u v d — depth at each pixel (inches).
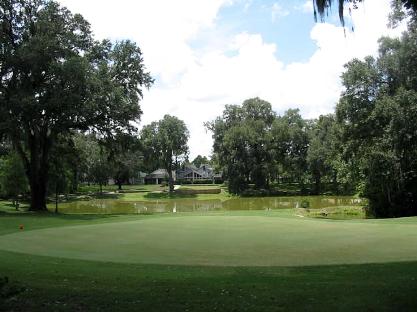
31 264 420.5
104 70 1497.3
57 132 1517.0
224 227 763.4
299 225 790.5
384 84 1726.1
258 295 288.5
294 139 3828.7
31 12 1462.8
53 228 788.6
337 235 641.6
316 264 435.2
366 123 1723.7
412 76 1638.8
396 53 1641.2
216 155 3978.8
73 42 1472.7
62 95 1346.0
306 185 3782.0
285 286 313.0
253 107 3897.6
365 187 1827.0
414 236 620.7
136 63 1622.8
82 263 434.6
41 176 1581.0
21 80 1411.2
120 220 1038.4
